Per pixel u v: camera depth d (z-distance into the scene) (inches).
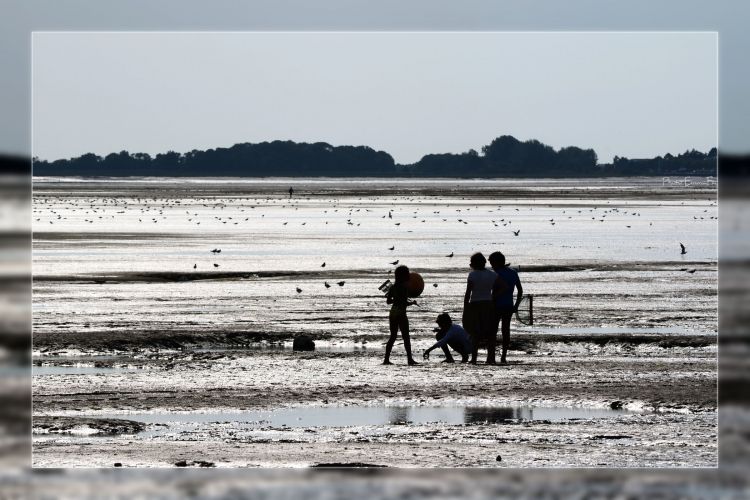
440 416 2402.8
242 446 2097.7
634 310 4419.3
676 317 4202.8
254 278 5836.6
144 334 3693.4
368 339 3720.5
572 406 2512.3
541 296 4931.1
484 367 3117.6
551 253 7593.5
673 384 2775.6
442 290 5226.4
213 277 5880.9
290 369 3061.0
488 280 3213.6
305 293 5093.5
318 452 2047.2
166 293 5083.7
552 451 2055.9
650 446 2081.7
